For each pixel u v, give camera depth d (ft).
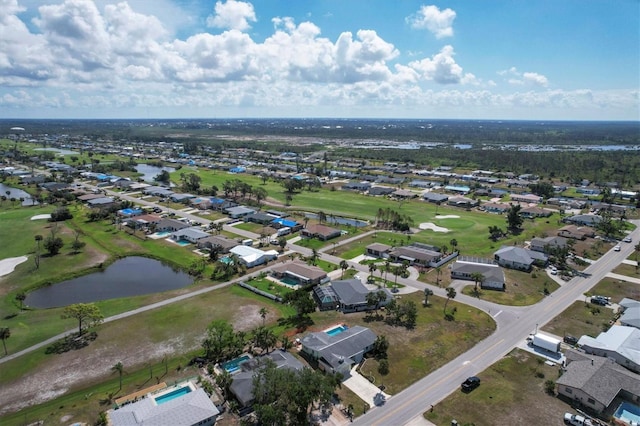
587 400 235.61
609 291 394.93
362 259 473.67
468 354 288.51
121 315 335.26
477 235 574.15
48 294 381.19
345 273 430.61
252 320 330.13
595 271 445.78
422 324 327.67
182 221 604.49
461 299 374.84
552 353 289.12
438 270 442.50
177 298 367.45
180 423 207.72
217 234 546.67
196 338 302.45
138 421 207.31
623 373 252.21
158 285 403.34
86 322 316.40
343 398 240.32
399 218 604.49
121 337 302.86
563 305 365.40
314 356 277.23
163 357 279.08
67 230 551.59
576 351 283.38
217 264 431.43
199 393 229.86
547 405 237.04
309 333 305.53
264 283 400.47
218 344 274.16
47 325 318.86
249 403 227.20
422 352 289.33
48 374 260.62
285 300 346.54
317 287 379.35
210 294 376.27
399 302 362.74
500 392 247.09
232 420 221.05
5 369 265.34
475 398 241.55
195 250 492.95
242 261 440.86
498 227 613.52
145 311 342.03
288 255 478.59
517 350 293.43
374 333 304.09
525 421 223.71
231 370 261.65
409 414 227.40
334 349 274.57
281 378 221.66
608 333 305.32
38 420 220.02
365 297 355.97
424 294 383.65
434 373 266.16
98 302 358.02
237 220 624.18
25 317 332.19
